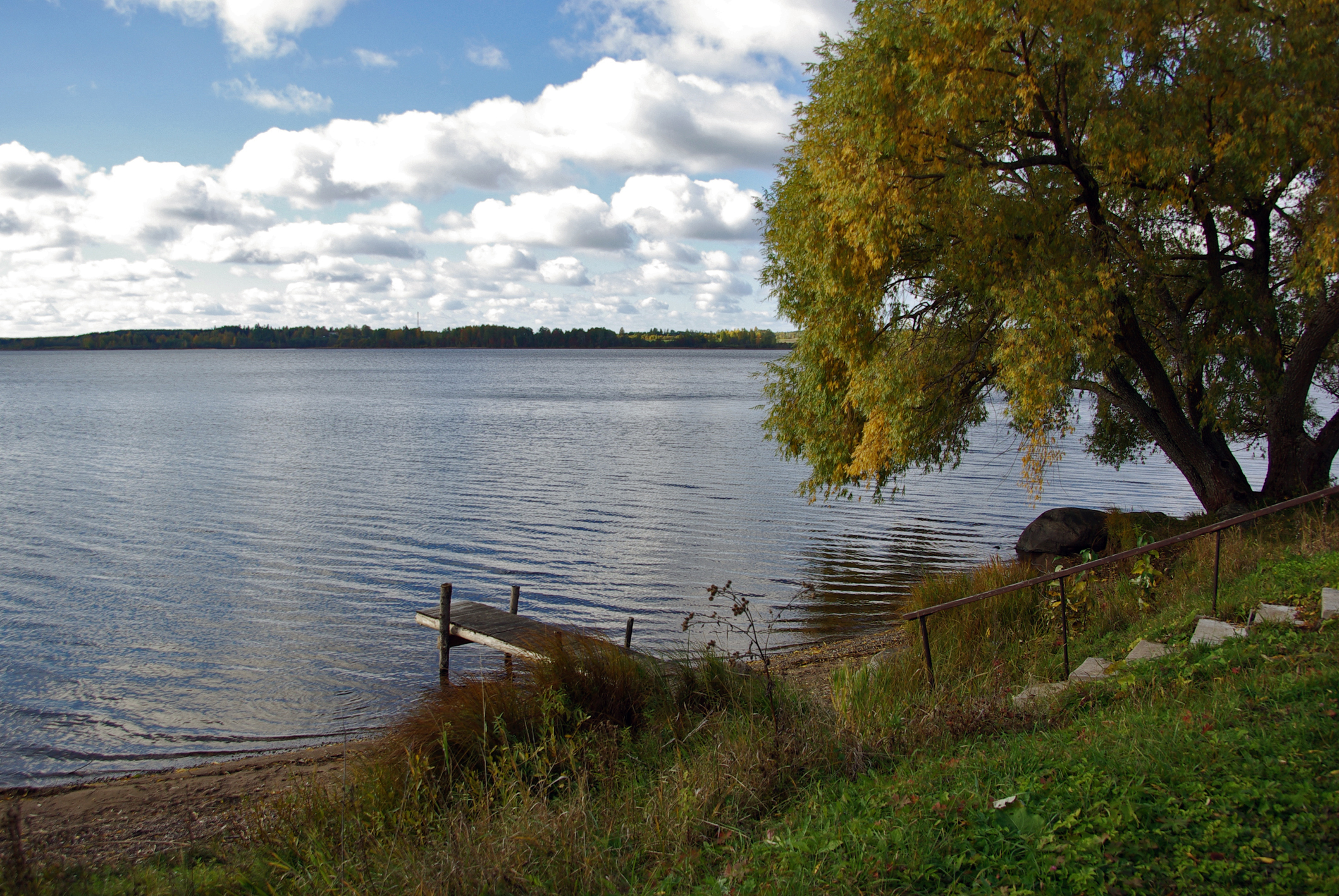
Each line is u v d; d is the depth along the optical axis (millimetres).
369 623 15375
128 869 5832
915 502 29016
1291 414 13305
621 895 4102
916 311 14422
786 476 34750
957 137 11711
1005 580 11148
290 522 24766
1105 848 3383
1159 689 5465
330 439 48031
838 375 15336
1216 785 3746
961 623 9602
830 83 12977
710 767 5328
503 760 5770
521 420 60906
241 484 31719
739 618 15680
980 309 13516
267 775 8789
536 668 7176
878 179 11508
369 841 5113
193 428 53750
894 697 6816
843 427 15672
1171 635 7383
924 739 5590
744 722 6312
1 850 5594
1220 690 5141
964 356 13766
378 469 36281
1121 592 9688
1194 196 12242
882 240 11820
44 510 26516
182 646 14016
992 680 7254
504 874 4336
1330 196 10992
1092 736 4754
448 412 66938
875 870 3504
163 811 7820
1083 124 11656
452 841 4746
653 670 7438
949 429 14758
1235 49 10594
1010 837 3635
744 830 4559
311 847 5090
